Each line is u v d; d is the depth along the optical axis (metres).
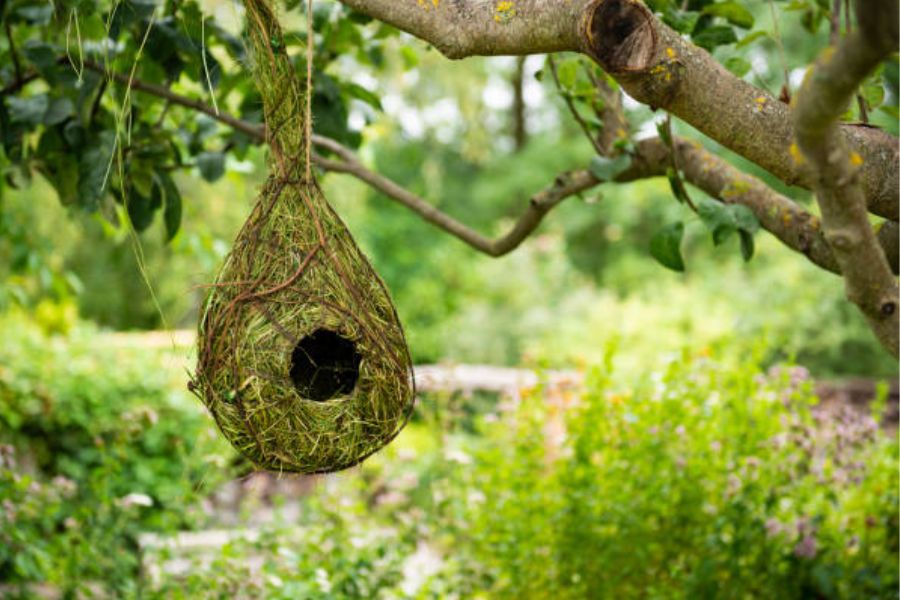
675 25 2.78
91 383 6.32
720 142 2.21
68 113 3.24
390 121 8.56
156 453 6.09
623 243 14.36
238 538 4.06
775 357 9.74
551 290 12.64
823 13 3.32
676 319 9.82
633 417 4.04
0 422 6.02
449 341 12.34
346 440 2.39
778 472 4.01
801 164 1.84
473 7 2.15
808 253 2.91
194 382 2.44
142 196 3.47
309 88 2.31
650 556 4.00
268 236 2.38
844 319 9.88
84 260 11.20
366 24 3.46
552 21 2.10
